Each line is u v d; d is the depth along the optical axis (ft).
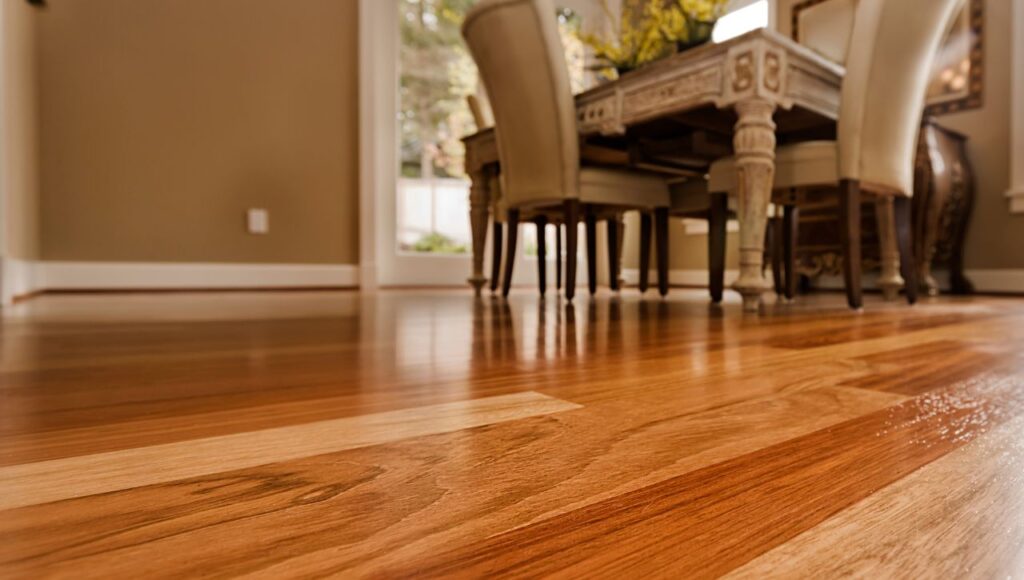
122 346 2.60
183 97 9.62
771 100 4.87
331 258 10.81
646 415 1.37
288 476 0.93
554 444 1.13
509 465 1.00
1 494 0.83
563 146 6.13
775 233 7.53
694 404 1.48
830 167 5.30
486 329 3.41
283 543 0.69
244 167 10.09
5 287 5.86
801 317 4.35
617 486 0.90
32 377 1.82
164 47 9.48
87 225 8.98
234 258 10.02
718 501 0.84
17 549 0.66
